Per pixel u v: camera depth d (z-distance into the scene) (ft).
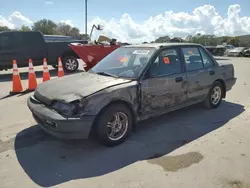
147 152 10.90
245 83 27.27
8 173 9.29
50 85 12.36
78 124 9.83
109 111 10.81
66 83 12.07
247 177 8.94
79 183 8.65
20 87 22.38
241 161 10.04
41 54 33.68
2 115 15.99
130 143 11.77
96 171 9.42
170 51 13.89
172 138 12.35
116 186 8.46
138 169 9.53
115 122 11.34
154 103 12.71
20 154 10.78
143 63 12.62
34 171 9.44
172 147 11.37
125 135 11.82
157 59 12.99
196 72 14.97
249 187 8.37
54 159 10.36
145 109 12.37
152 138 12.35
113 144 11.40
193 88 14.87
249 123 14.40
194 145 11.55
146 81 12.11
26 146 11.56
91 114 10.11
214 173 9.21
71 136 9.97
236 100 19.67
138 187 8.40
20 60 32.50
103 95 10.48
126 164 9.91
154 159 10.30
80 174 9.21
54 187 8.43
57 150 11.16
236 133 12.94
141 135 12.71
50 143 11.87
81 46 30.55
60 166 9.80
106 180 8.82
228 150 11.02
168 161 10.11
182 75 14.03
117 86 11.16
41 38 33.42
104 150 11.11
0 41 31.01
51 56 34.63
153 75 12.56
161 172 9.30
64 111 9.96
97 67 14.52
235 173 9.20
